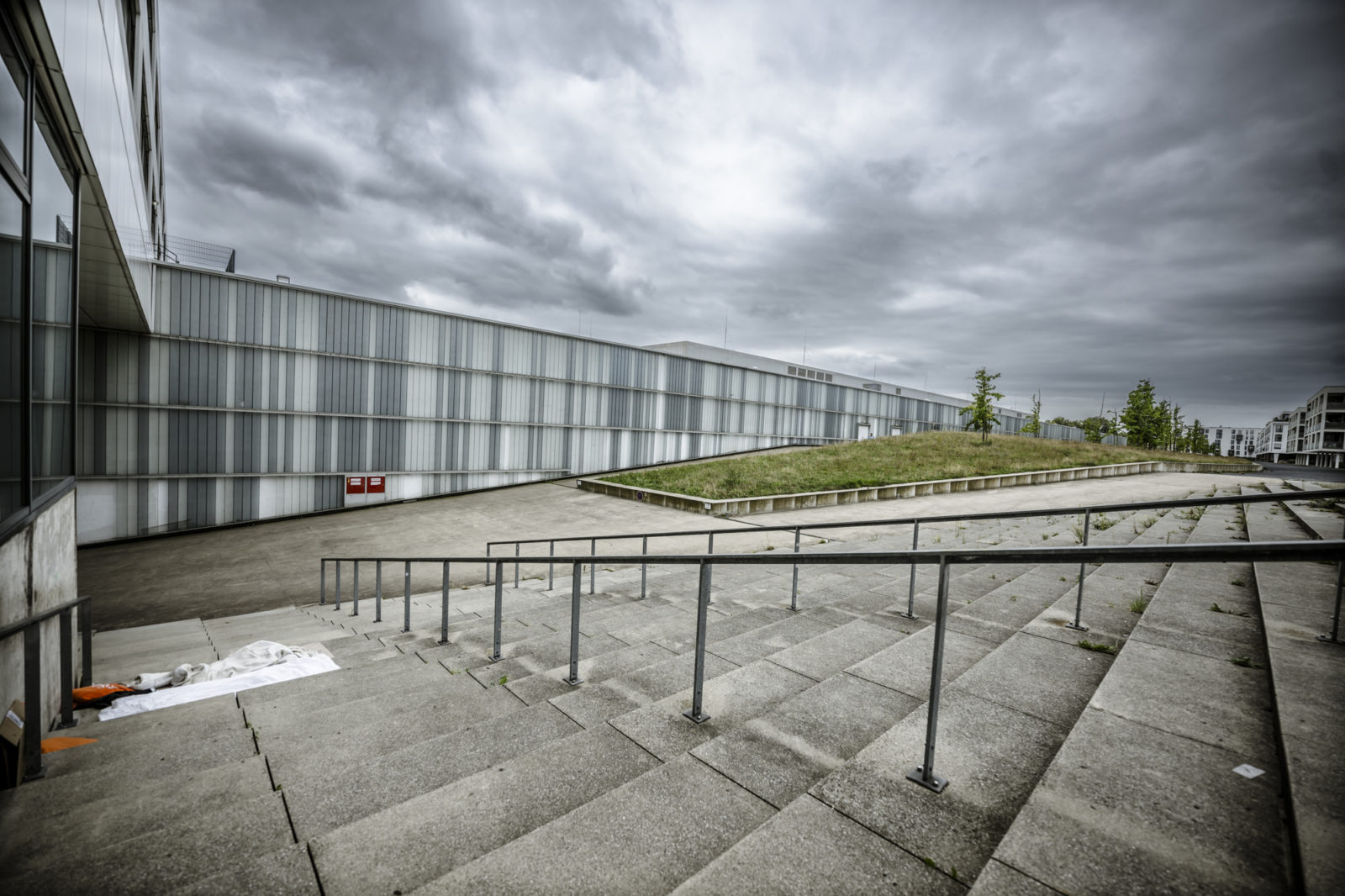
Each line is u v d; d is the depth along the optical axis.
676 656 4.22
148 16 10.94
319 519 19.94
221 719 3.66
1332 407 73.19
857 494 18.91
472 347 24.72
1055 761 2.17
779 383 38.56
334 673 4.61
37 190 4.12
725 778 2.33
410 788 2.56
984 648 3.91
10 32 3.48
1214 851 1.68
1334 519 8.30
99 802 2.48
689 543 13.30
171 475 17.81
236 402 19.06
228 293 18.80
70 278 4.97
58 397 4.63
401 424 22.88
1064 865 1.64
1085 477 23.78
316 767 2.87
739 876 1.71
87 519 16.45
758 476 22.33
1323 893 1.39
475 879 1.77
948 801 2.07
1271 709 2.58
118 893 1.85
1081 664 3.39
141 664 6.02
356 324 21.59
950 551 2.15
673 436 32.97
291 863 1.93
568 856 1.88
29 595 3.76
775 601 6.54
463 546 15.83
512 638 5.53
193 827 2.24
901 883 1.68
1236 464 39.16
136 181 10.55
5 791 2.72
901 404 48.06
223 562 14.42
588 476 29.19
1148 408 42.88
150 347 17.45
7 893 1.84
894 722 2.82
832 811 2.01
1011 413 61.97
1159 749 2.25
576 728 3.12
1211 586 4.88
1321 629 3.42
